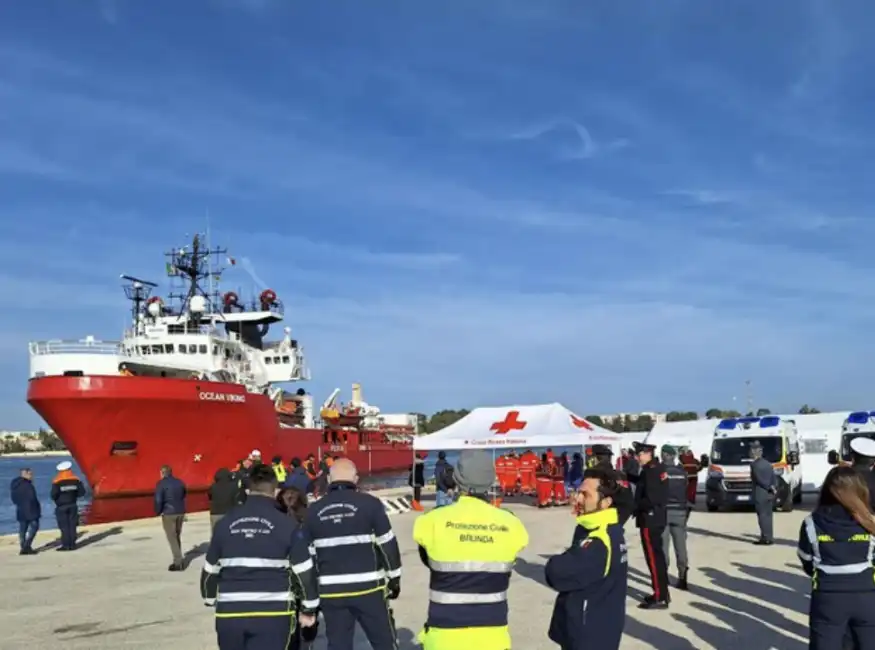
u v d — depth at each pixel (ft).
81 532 74.23
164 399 115.14
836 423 105.40
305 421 181.88
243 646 17.93
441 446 86.33
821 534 17.75
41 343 118.42
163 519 49.88
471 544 15.42
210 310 159.84
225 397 124.16
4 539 69.72
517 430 85.51
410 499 97.35
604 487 17.17
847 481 17.63
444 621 15.29
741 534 59.88
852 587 17.35
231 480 48.52
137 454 114.73
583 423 85.66
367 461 204.03
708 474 83.05
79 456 112.57
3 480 329.72
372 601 19.93
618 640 16.79
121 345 139.85
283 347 175.83
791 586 37.91
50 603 38.75
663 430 120.88
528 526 66.95
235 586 17.97
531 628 30.32
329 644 20.01
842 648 18.04
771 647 26.94
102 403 110.42
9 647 29.66
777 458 81.20
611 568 16.63
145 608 36.99
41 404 110.93
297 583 18.45
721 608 33.12
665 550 36.76
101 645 29.63
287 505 27.76
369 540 20.03
